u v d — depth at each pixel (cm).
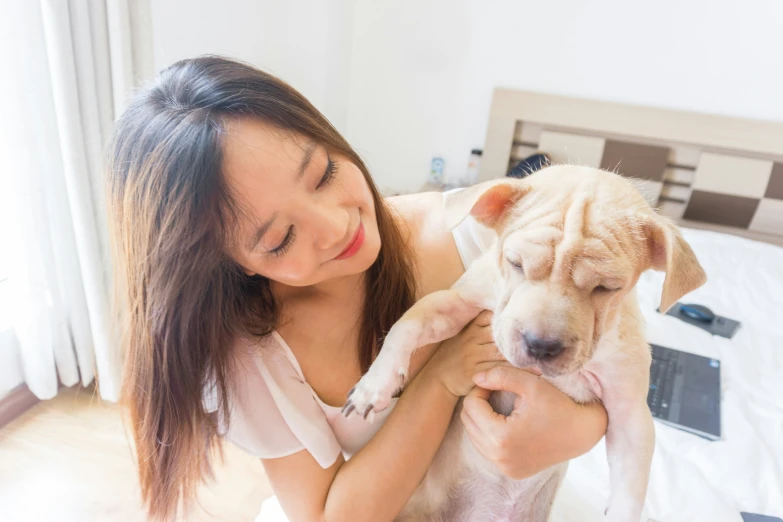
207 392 85
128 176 76
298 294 96
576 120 261
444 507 99
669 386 146
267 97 74
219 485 185
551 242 70
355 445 97
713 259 225
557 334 66
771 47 235
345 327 96
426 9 268
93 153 185
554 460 82
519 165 262
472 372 86
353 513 83
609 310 74
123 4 179
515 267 74
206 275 77
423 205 120
